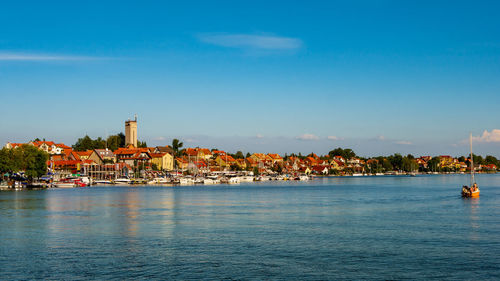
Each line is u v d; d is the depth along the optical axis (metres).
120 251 55.38
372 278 44.44
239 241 61.16
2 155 177.88
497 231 68.06
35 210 100.12
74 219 84.06
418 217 84.75
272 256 52.62
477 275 45.31
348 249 55.97
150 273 46.28
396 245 58.19
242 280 44.03
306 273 46.03
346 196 144.25
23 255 53.47
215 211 97.69
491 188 184.75
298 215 89.56
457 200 122.62
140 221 81.00
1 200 127.56
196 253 54.19
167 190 184.88
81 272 46.72
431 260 50.66
